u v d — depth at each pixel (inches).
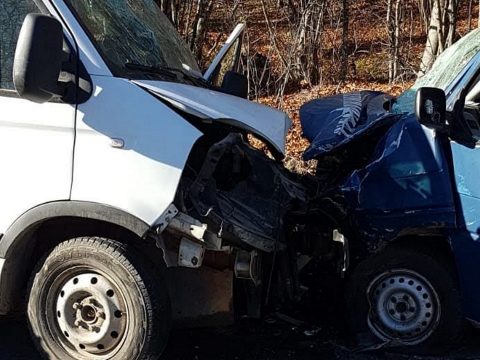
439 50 498.6
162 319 157.5
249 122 178.5
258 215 172.4
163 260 164.9
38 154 157.4
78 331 160.2
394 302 188.4
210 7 495.2
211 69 238.7
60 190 155.9
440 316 184.5
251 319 210.7
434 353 186.2
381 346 187.5
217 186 171.8
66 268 158.9
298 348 191.6
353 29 715.4
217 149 161.8
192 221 154.6
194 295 174.4
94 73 157.4
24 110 158.6
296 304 219.0
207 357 184.9
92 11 170.2
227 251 167.0
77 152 155.9
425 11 620.7
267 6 646.5
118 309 157.5
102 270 156.6
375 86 595.8
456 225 178.5
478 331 204.5
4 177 158.4
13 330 198.1
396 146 185.0
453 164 179.2
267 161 183.0
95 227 164.2
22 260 164.7
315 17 603.2
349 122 211.6
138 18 196.1
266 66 557.0
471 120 184.9
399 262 186.4
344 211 190.2
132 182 153.5
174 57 207.2
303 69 585.0
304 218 191.8
